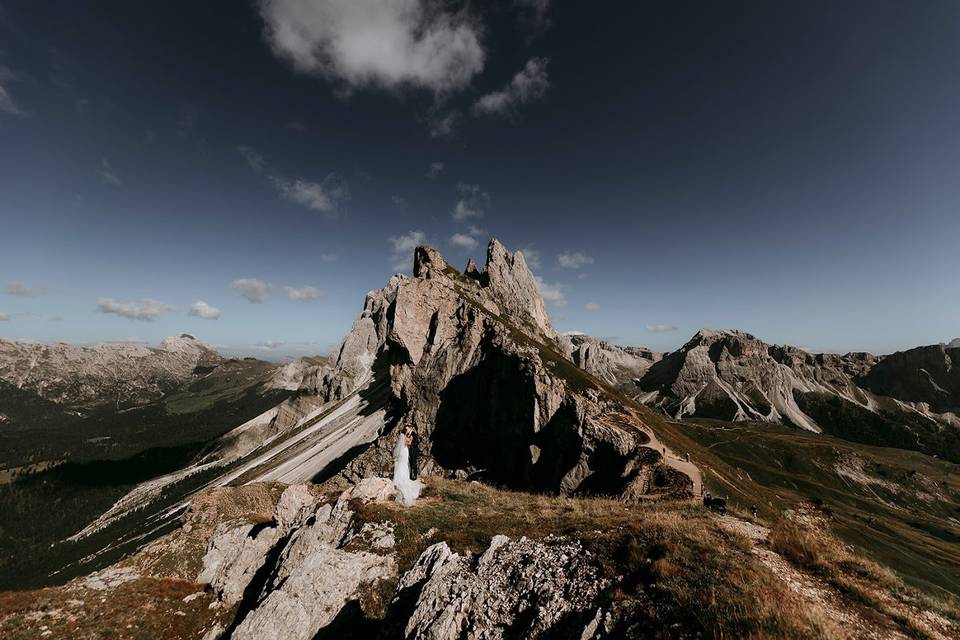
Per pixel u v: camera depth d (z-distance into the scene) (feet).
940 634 38.45
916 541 441.27
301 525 94.27
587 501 93.20
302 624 63.00
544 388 359.05
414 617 48.85
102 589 95.91
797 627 34.35
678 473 228.22
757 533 59.98
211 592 96.63
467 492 103.45
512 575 50.37
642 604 39.65
